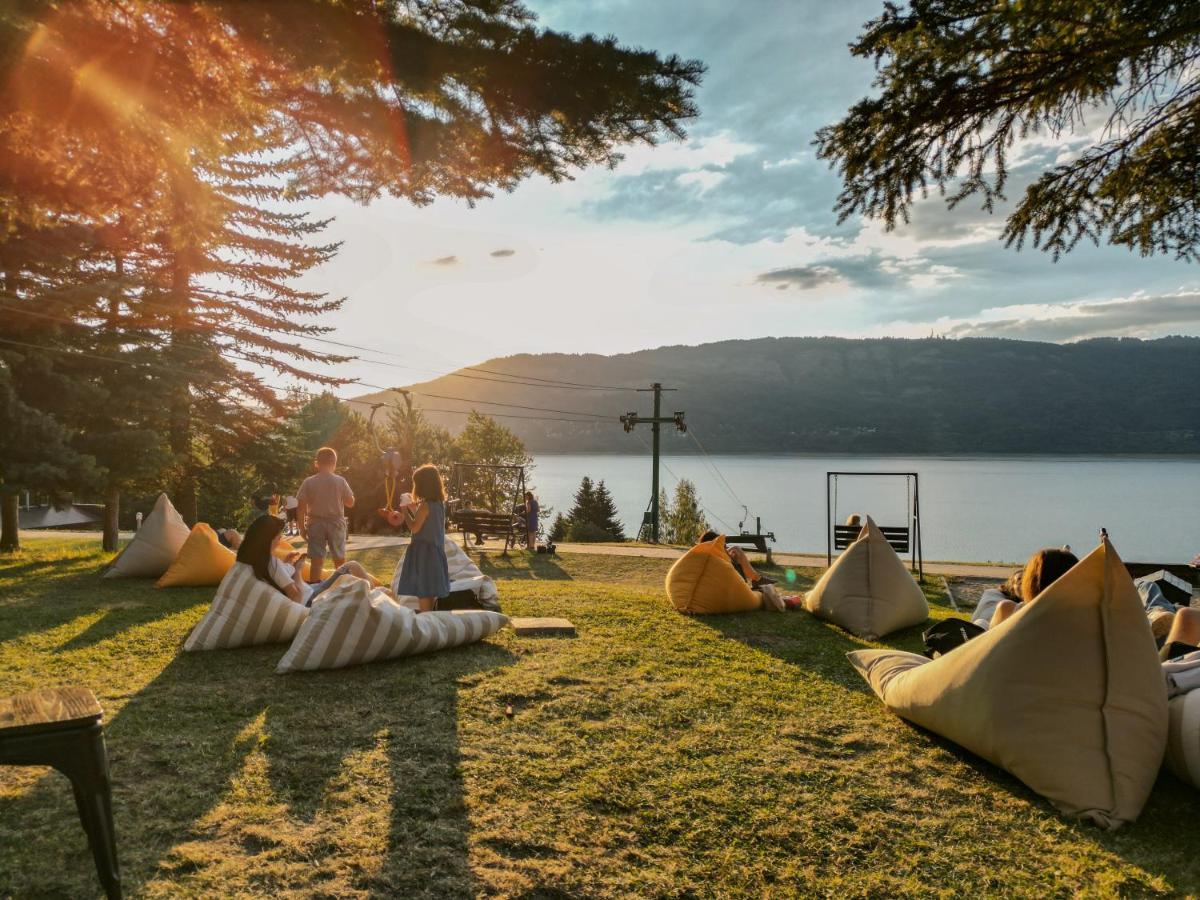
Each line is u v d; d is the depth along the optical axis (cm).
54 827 321
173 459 1862
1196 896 298
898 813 362
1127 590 392
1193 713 386
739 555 953
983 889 302
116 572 1029
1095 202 630
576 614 807
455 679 543
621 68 404
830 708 509
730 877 305
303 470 2702
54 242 1608
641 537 3778
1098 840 340
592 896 288
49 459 1538
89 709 259
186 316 2173
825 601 812
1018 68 484
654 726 465
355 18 365
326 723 454
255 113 431
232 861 299
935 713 439
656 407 3841
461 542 2297
